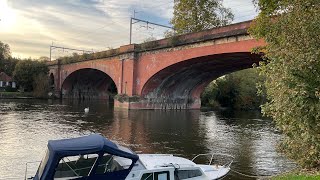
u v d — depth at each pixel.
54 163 8.52
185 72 45.31
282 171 14.74
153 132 26.48
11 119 32.03
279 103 12.09
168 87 49.25
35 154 17.23
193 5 49.81
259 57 34.75
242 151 19.50
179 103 53.53
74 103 61.31
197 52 36.81
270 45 13.39
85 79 78.25
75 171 8.91
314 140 11.44
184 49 38.66
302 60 11.06
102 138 9.43
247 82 66.56
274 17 14.40
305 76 11.22
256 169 15.12
